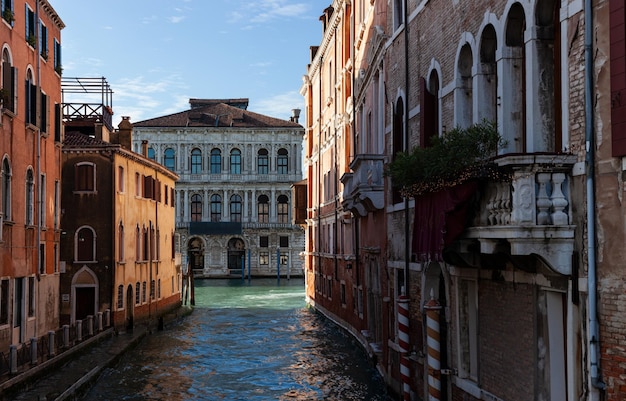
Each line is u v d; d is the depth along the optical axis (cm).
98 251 2861
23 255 1977
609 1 708
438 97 1240
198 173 7119
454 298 1182
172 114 7319
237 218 7156
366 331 2155
